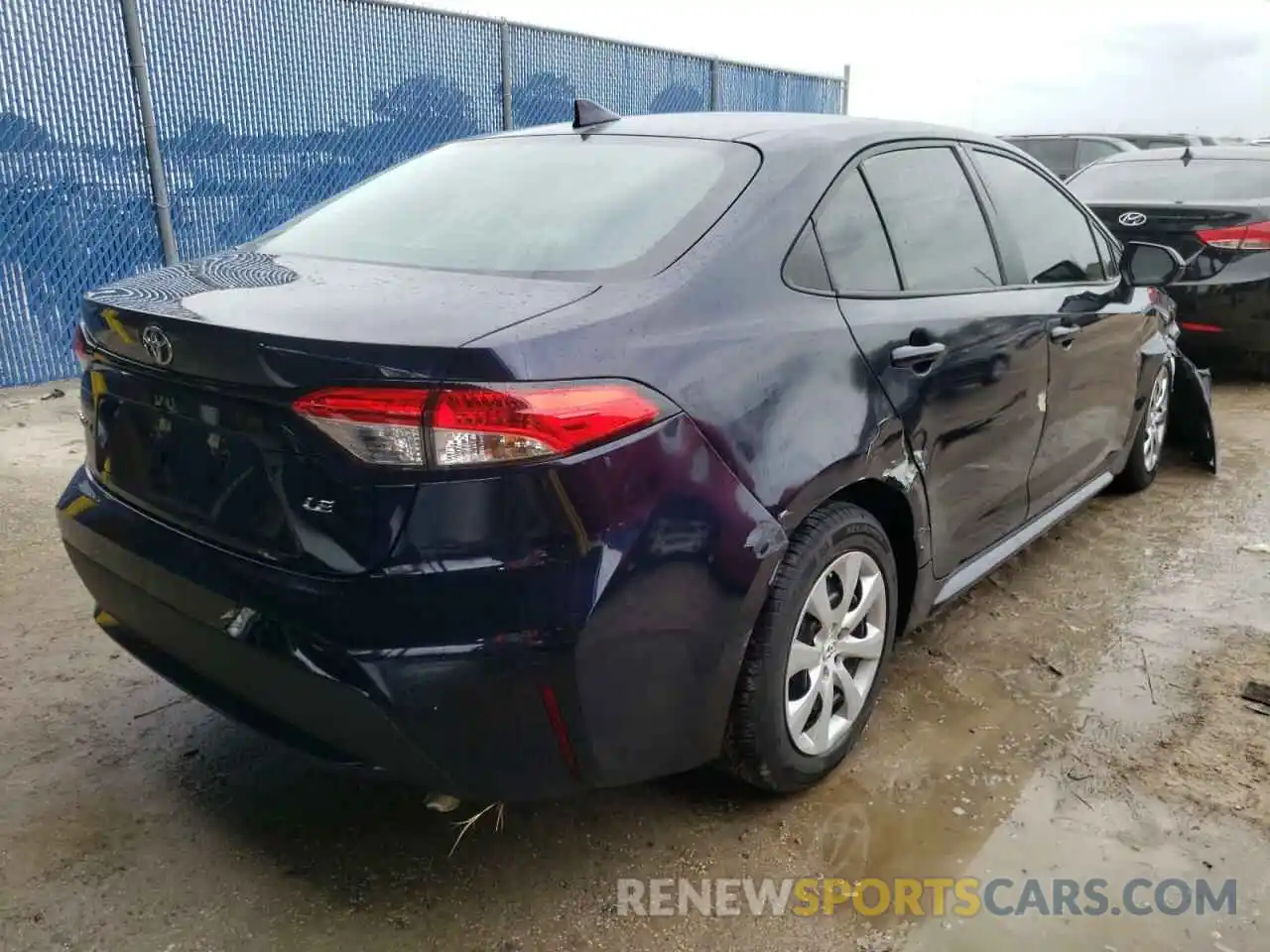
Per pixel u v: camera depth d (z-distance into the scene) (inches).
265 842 98.0
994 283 129.8
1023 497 139.9
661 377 82.7
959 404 116.5
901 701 124.3
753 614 90.0
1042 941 87.3
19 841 96.6
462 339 74.6
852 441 98.4
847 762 111.9
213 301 87.1
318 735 82.4
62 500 104.3
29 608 142.7
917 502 111.3
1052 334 137.3
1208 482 206.5
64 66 242.8
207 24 265.3
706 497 84.4
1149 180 285.9
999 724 119.6
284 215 290.4
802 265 100.0
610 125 121.0
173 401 86.7
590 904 90.9
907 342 108.2
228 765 109.6
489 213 104.9
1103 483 174.9
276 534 80.7
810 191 103.7
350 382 74.2
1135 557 168.6
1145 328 176.2
